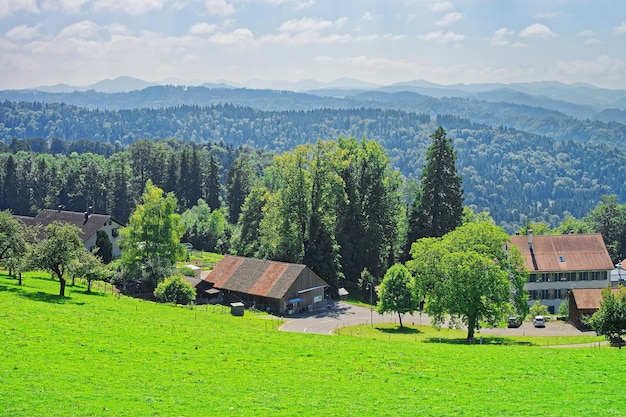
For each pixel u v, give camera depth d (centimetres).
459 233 6812
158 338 4653
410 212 10750
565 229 14488
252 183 18562
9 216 6769
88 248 10738
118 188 17162
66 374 3612
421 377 3912
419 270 6750
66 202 17450
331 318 8338
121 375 3684
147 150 19512
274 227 10169
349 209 10675
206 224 15250
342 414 3145
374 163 11019
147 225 8731
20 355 3900
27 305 5431
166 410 3123
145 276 8662
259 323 7188
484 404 3309
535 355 4591
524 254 10200
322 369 4069
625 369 4050
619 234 13650
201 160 19812
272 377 3834
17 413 2966
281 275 8856
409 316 8694
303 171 9906
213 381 3684
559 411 3158
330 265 9850
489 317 6303
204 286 9294
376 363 4266
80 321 4994
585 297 8212
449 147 10538
